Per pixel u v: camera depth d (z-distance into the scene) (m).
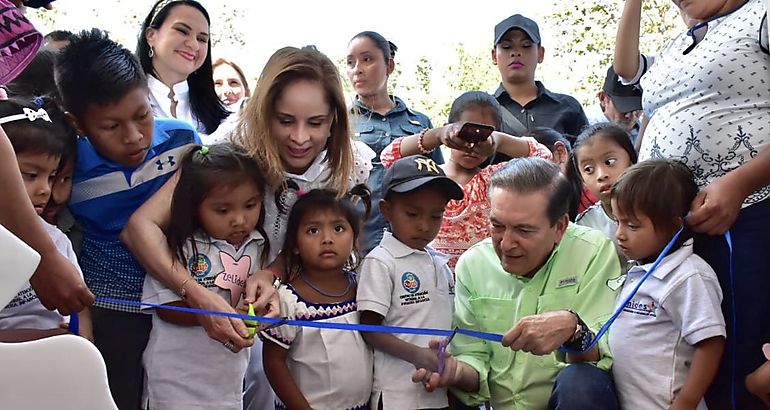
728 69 2.10
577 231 2.38
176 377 2.17
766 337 2.03
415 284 2.28
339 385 2.19
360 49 3.80
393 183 2.31
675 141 2.20
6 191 1.41
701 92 2.16
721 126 2.11
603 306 2.23
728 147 2.10
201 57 3.12
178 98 3.14
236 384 2.23
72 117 2.15
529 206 2.17
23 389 1.33
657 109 2.33
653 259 2.13
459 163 3.08
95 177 2.21
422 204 2.28
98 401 1.37
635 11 2.69
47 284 1.51
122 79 2.09
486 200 2.95
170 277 2.09
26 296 2.00
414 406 2.22
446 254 2.90
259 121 2.28
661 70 2.32
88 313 2.22
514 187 2.19
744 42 2.10
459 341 2.34
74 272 1.53
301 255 2.24
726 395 2.04
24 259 1.27
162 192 2.22
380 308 2.21
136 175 2.24
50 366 1.34
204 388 2.18
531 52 3.85
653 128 2.31
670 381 2.02
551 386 2.24
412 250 2.33
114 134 2.13
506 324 2.30
